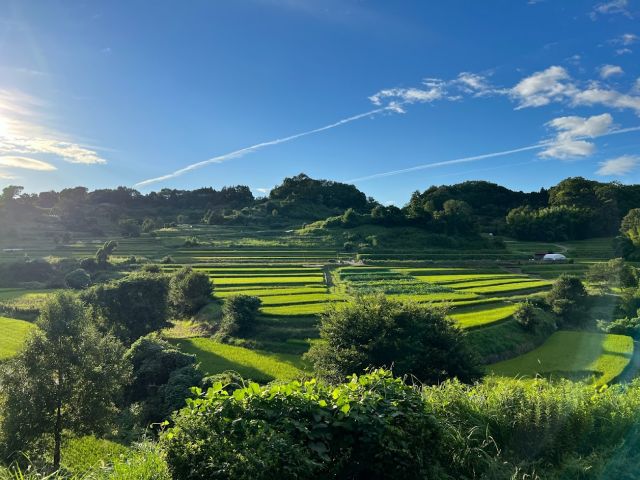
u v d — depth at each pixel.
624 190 102.38
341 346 28.08
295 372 37.06
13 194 155.62
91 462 22.55
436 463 6.42
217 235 129.88
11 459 21.53
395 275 83.06
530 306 46.81
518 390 8.00
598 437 7.58
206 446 5.46
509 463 6.69
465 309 57.47
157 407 28.53
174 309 62.94
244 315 48.78
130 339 50.12
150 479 5.62
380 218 128.50
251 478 5.02
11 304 62.34
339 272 86.31
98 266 87.19
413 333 27.81
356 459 6.09
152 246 113.56
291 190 191.12
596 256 86.12
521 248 108.50
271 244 114.94
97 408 25.45
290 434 5.77
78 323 26.78
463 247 111.75
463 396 7.85
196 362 36.59
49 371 24.78
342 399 6.20
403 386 7.07
